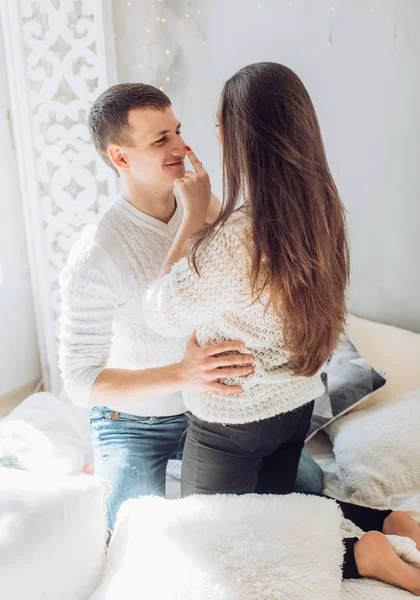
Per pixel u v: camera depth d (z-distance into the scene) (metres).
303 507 1.21
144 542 1.13
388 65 1.88
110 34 2.15
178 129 1.45
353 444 1.71
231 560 1.06
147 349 1.50
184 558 1.07
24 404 2.09
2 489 1.11
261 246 0.97
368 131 1.98
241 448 1.19
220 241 1.01
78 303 1.37
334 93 1.99
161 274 1.16
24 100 2.17
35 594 1.01
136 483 1.50
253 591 1.01
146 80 2.26
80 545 1.09
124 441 1.54
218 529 1.13
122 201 1.48
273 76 0.98
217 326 1.12
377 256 2.11
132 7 2.17
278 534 1.12
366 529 1.34
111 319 1.42
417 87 1.86
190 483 1.27
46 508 1.09
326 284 1.03
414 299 2.10
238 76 1.01
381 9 1.83
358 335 2.08
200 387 1.15
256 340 1.10
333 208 1.03
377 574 1.17
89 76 2.17
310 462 1.69
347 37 1.91
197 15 2.10
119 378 1.31
